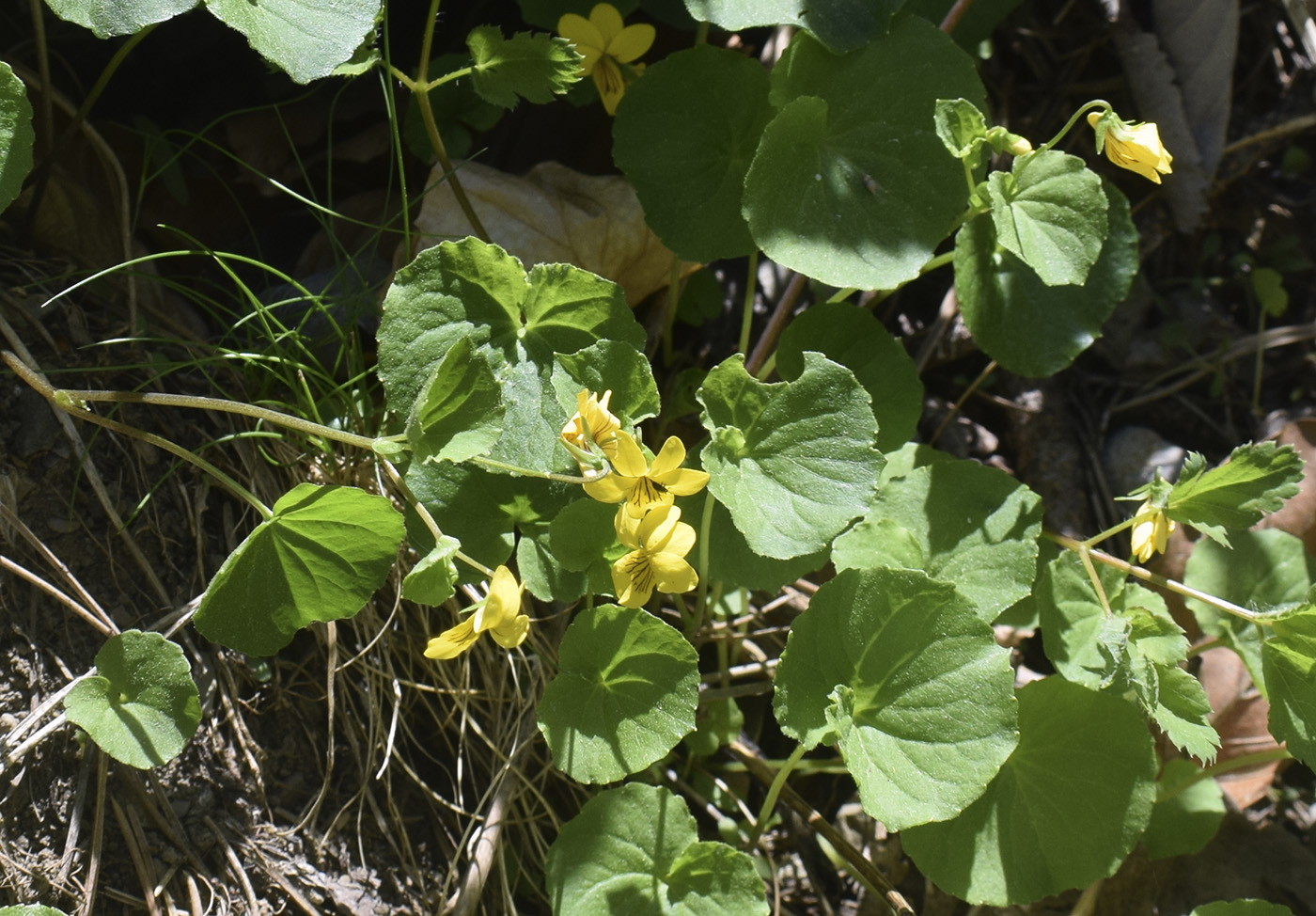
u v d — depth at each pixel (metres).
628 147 0.58
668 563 0.53
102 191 0.59
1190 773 0.59
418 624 0.57
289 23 0.54
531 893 0.57
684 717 0.54
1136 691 0.56
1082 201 0.56
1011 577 0.56
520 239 0.59
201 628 0.53
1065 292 0.58
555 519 0.55
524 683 0.58
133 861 0.54
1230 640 0.59
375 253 0.59
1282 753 0.59
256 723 0.55
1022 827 0.56
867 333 0.58
